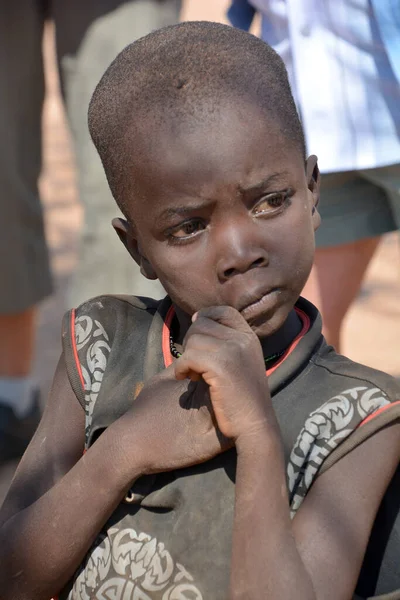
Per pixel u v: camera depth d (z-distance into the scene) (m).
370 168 4.16
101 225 5.16
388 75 4.17
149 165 2.22
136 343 2.62
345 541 2.16
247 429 2.14
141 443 2.32
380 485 2.22
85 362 2.62
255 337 2.21
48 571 2.36
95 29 5.20
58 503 2.36
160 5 5.27
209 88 2.20
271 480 2.12
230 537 2.25
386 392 2.27
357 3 4.14
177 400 2.34
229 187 2.17
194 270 2.25
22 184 5.48
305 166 2.36
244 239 2.19
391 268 8.97
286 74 2.38
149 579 2.29
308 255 2.27
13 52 5.37
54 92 15.42
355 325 7.72
